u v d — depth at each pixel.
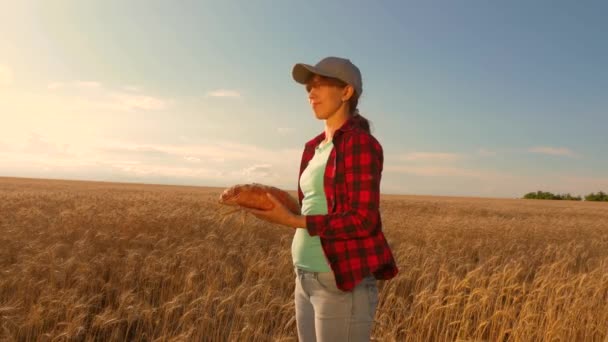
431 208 32.31
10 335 4.69
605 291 6.83
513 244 12.54
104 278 7.48
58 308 5.17
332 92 2.04
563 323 5.27
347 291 1.94
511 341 5.29
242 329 4.90
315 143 2.30
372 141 1.92
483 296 5.71
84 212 12.62
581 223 20.92
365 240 1.94
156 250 8.21
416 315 5.64
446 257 9.80
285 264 7.50
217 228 12.08
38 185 49.25
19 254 7.78
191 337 5.04
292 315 5.60
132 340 5.40
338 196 1.95
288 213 1.87
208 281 6.76
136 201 19.48
